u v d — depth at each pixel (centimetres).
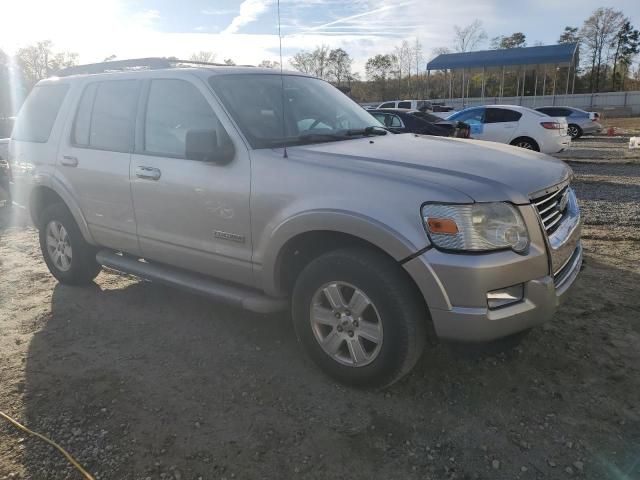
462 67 4028
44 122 499
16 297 496
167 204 386
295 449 277
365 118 445
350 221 292
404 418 299
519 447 274
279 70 432
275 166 330
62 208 489
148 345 393
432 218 274
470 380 334
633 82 7512
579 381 329
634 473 254
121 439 287
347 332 316
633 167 1300
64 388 338
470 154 338
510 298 285
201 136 335
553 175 325
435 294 276
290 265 349
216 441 284
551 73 5900
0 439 290
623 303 438
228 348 385
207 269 380
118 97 433
